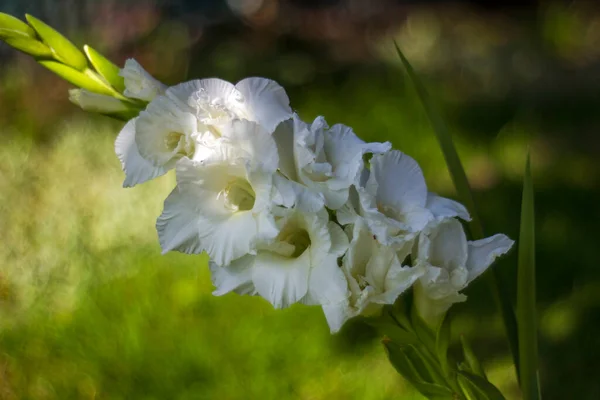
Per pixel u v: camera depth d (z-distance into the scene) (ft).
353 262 4.06
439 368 4.26
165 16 17.16
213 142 4.06
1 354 7.14
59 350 7.20
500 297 4.50
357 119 13.61
